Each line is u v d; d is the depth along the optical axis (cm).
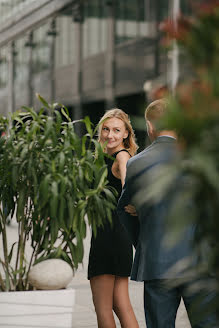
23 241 342
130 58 2336
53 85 3173
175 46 127
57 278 306
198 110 124
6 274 333
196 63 127
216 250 140
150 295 298
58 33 3117
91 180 332
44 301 302
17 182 339
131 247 361
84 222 332
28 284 336
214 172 122
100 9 2608
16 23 3650
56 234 325
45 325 302
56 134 325
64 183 309
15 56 3834
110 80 2509
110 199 337
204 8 125
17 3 3634
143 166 283
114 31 2477
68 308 305
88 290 611
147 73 2167
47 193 304
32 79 3506
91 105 2852
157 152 281
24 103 3656
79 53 2828
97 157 341
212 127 125
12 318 299
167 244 132
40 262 314
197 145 126
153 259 285
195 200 133
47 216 326
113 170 361
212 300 151
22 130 330
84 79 2791
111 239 353
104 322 351
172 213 132
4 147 330
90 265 358
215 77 124
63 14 3022
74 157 328
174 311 298
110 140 369
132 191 289
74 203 337
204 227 136
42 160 320
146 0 2181
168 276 278
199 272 149
